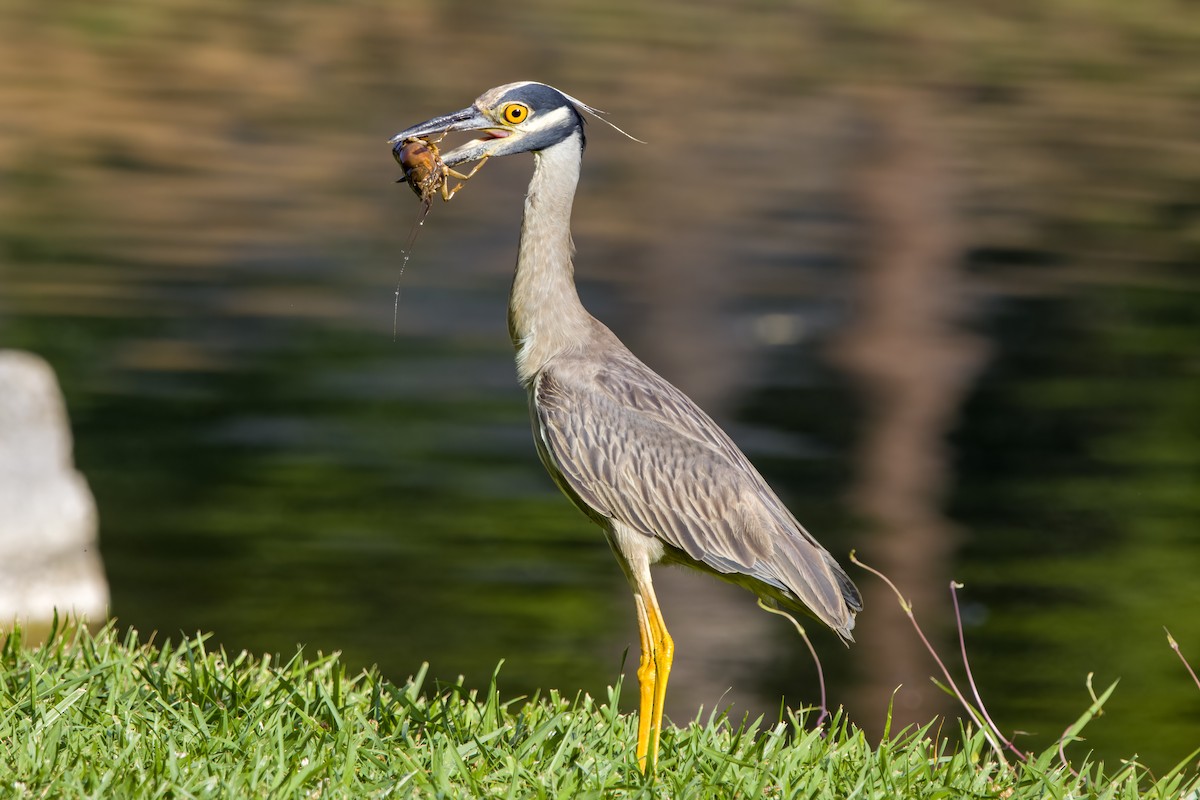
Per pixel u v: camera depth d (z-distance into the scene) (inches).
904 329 892.6
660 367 822.5
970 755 293.1
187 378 749.9
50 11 1514.5
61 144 1156.5
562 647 502.6
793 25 1631.4
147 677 299.0
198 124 1228.5
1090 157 1258.6
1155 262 1021.2
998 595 573.3
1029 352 869.8
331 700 293.6
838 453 724.0
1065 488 687.7
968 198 1138.7
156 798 241.1
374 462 668.7
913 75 1473.9
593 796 253.6
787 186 1160.2
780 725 298.7
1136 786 283.6
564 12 1628.9
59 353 765.3
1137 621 541.0
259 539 584.1
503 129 324.8
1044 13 1729.8
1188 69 1537.9
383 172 1151.6
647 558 311.1
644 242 1024.9
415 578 555.5
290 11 1568.7
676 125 1293.1
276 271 924.0
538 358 324.8
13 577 470.6
